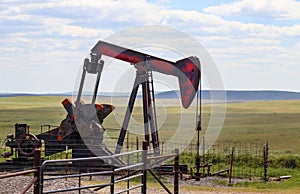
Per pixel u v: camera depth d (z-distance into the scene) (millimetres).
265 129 92250
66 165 25188
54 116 110688
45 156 28656
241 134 82812
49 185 17234
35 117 105688
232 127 96312
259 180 27875
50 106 151875
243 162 34062
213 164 33156
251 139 73875
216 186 24828
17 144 29219
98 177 24906
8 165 28438
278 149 57781
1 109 133250
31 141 29047
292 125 100938
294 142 68375
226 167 32438
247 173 29953
